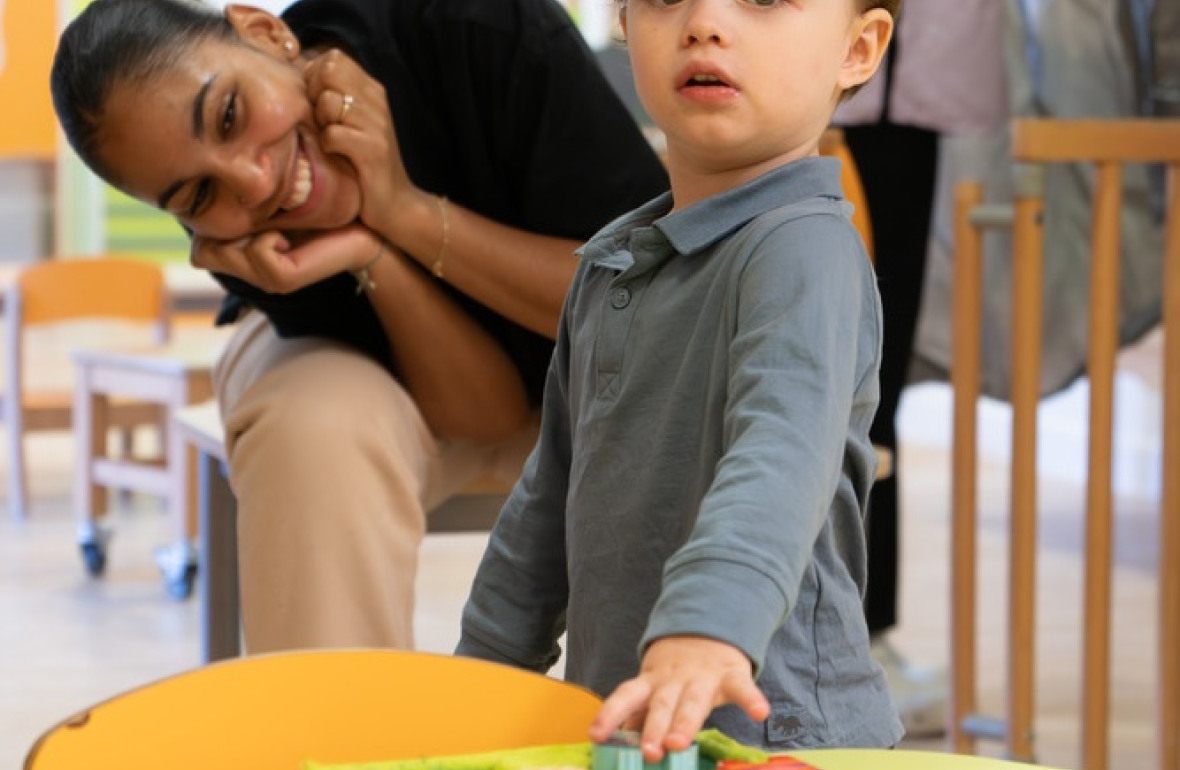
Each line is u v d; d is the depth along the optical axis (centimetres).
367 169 343
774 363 201
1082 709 466
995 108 599
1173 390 454
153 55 319
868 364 220
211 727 179
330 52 344
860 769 188
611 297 236
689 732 165
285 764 181
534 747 177
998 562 790
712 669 171
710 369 221
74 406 852
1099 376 454
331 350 368
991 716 539
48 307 870
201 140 321
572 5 1127
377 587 335
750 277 215
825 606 226
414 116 367
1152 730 536
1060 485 970
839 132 482
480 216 362
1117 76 677
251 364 384
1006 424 1055
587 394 238
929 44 582
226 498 418
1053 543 824
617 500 230
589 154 362
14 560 763
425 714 185
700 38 218
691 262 228
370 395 348
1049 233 726
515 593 261
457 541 791
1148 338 966
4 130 1142
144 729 175
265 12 345
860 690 230
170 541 808
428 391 374
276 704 182
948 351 727
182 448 709
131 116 317
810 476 189
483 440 387
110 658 612
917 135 579
